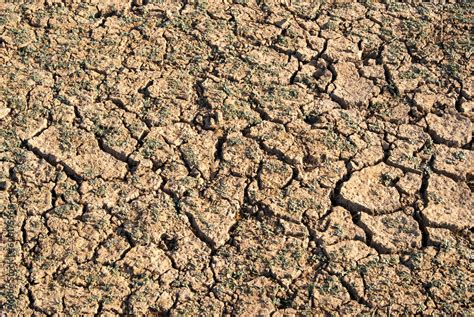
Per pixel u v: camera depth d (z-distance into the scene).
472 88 2.54
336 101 2.51
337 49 2.62
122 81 2.52
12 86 2.49
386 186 2.35
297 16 2.70
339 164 2.38
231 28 2.65
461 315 2.16
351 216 2.30
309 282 2.20
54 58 2.56
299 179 2.35
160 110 2.46
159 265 2.21
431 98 2.52
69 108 2.46
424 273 2.21
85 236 2.25
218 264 2.22
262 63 2.57
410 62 2.60
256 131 2.43
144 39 2.62
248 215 2.29
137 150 2.38
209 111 2.46
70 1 2.70
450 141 2.43
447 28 2.68
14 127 2.42
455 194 2.34
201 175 2.35
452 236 2.27
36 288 2.18
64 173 2.35
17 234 2.25
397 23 2.69
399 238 2.26
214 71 2.55
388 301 2.17
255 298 2.17
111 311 2.15
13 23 2.63
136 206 2.29
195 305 2.17
